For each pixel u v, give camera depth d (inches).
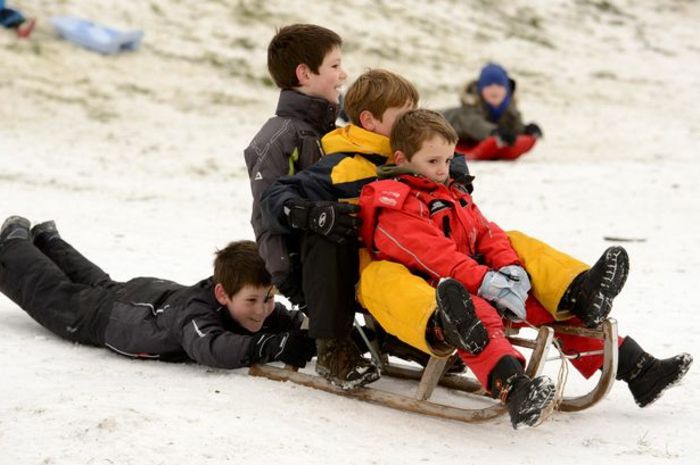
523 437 459.5
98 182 1328.7
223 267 544.1
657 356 605.3
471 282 455.2
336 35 538.9
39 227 644.1
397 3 2581.2
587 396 485.7
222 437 423.8
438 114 481.7
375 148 500.1
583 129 1984.5
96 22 2068.2
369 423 461.1
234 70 2015.3
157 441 415.2
